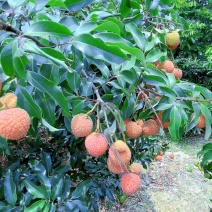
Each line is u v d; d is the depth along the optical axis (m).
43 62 0.29
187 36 1.70
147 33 0.57
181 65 1.87
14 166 0.63
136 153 0.94
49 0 0.31
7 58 0.23
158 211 1.13
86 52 0.28
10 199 0.45
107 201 1.15
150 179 1.36
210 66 1.70
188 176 1.39
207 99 0.44
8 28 0.27
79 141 0.71
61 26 0.25
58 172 0.62
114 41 0.30
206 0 1.93
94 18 0.37
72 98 0.40
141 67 0.44
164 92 0.43
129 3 0.52
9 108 0.28
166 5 0.60
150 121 0.45
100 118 0.43
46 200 0.46
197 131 1.68
